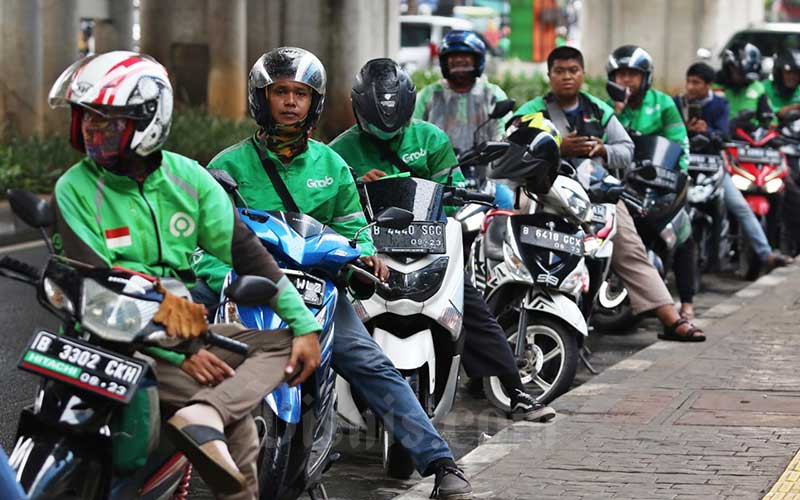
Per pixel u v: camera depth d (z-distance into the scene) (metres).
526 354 16.17
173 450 9.59
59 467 8.73
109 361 8.73
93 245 9.18
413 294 13.20
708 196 24.44
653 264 20.72
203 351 9.24
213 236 9.59
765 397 15.90
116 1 53.31
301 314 9.79
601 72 65.62
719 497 12.09
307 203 12.25
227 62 53.28
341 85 51.84
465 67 19.56
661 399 15.83
